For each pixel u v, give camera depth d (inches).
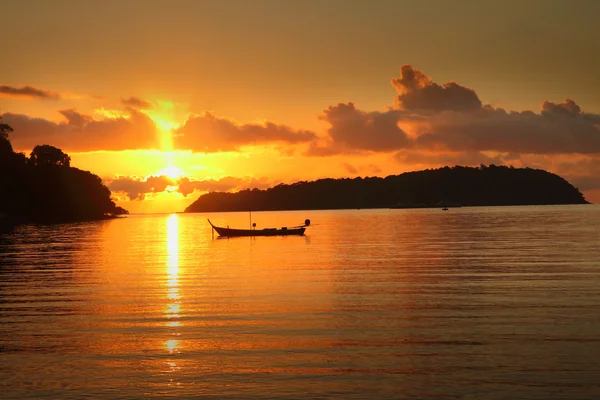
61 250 3193.9
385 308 1344.7
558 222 6314.0
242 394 824.9
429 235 4232.3
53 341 1081.4
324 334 1114.1
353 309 1337.4
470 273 1923.0
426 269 2055.9
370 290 1600.6
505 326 1152.2
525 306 1337.4
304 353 994.1
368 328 1156.5
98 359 974.4
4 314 1314.0
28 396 823.1
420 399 802.2
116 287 1704.0
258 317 1262.3
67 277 1947.6
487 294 1507.1
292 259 2508.6
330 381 865.5
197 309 1354.6
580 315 1235.2
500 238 3740.2
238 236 4456.2
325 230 5310.0
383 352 994.7
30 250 3196.4
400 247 3105.3
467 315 1254.9
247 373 901.8
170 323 1214.3
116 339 1093.1
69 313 1321.4
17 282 1823.3
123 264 2379.4
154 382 870.4
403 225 6264.8
